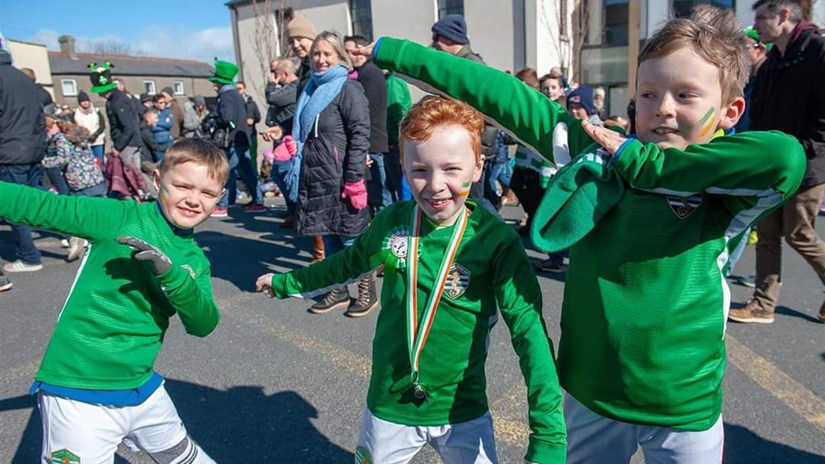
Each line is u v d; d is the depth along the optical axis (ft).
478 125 5.53
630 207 4.97
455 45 14.39
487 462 5.97
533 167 18.38
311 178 13.89
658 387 5.01
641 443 5.43
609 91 49.67
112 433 6.36
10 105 16.55
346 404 10.13
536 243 5.08
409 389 5.76
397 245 5.85
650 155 4.69
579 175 5.12
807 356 11.58
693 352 4.99
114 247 6.34
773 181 4.38
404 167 5.57
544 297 15.16
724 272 5.22
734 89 4.78
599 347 5.18
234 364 11.69
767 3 11.89
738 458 8.50
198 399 10.36
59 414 6.18
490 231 5.68
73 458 6.18
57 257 20.25
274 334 13.12
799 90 11.78
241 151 27.37
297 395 10.46
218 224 25.20
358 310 13.94
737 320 13.24
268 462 8.62
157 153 33.83
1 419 9.81
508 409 9.86
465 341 5.70
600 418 5.43
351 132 13.69
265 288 7.04
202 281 6.75
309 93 14.53
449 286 5.61
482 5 47.21
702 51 4.55
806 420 9.43
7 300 15.80
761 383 10.58
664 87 4.69
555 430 4.98
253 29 60.44
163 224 6.59
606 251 5.11
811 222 12.21
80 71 136.26
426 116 5.32
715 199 4.97
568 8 48.62
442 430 5.82
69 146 21.61
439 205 5.43
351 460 8.66
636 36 45.11
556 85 18.81
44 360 6.34
